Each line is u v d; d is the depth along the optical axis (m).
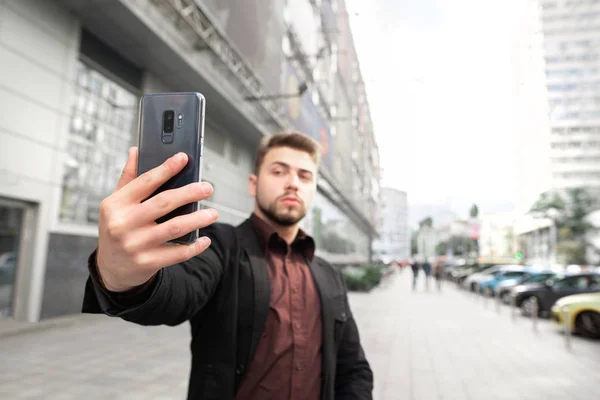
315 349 1.24
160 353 5.79
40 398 3.96
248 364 1.14
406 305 13.90
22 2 7.05
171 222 0.53
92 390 4.22
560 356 6.61
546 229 44.25
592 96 50.75
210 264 1.11
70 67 8.05
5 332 6.29
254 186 1.50
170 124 0.68
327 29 21.61
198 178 0.64
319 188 23.09
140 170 0.67
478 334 8.52
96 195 8.77
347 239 32.78
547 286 11.50
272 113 14.37
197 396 1.11
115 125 9.37
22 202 7.20
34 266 7.23
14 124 6.90
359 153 34.34
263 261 1.27
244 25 12.16
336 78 25.05
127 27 8.45
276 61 14.79
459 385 4.97
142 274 0.56
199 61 10.48
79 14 8.08
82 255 8.16
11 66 6.86
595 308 8.12
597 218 43.62
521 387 4.93
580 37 50.59
